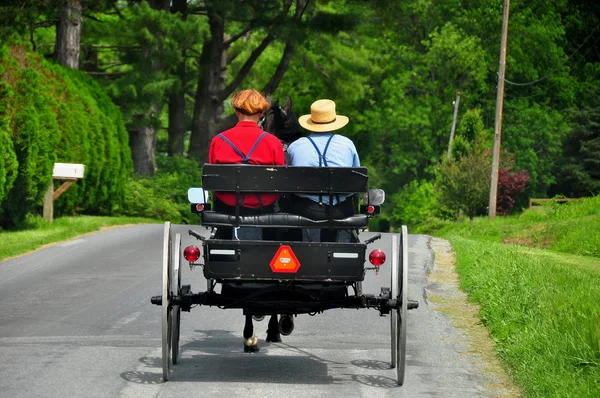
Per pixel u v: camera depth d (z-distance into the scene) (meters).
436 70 159.62
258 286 19.06
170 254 19.97
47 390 18.23
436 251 52.09
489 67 163.50
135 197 87.00
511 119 160.12
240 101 19.53
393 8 120.50
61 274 37.38
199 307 29.70
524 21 163.50
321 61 128.62
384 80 159.50
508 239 68.50
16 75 54.28
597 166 137.88
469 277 36.16
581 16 171.00
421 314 29.14
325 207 18.88
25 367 20.33
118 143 75.19
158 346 23.17
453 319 28.38
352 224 18.78
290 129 23.16
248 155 19.30
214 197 19.41
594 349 20.20
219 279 18.81
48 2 82.88
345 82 128.88
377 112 160.75
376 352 22.89
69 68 74.50
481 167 102.94
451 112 158.75
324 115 19.70
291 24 105.81
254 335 22.36
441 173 105.31
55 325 26.33
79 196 68.19
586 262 46.16
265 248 18.31
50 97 62.22
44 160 55.53
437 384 19.44
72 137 65.19
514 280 31.08
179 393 18.08
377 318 28.20
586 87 165.62
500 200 113.50
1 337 24.42
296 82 153.62
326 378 19.73
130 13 99.69
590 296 27.66
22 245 46.03
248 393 18.16
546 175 150.25
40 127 54.97
